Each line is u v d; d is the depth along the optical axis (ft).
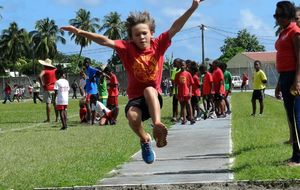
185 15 19.03
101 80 62.85
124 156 35.04
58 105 56.85
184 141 42.47
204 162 30.91
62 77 57.21
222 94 66.64
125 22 19.39
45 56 380.37
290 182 23.57
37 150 39.88
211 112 67.82
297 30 26.23
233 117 65.10
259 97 64.75
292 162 27.27
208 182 24.29
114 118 62.13
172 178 26.30
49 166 31.94
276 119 58.18
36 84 148.36
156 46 19.31
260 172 25.40
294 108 26.86
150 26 19.25
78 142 44.29
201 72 69.00
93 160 33.71
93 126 60.39
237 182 24.08
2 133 54.70
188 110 59.06
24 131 56.65
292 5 26.71
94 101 62.90
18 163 33.78
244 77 190.49
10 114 91.50
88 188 24.76
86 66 62.69
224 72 70.85
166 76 206.69
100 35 19.24
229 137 43.73
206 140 42.42
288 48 26.66
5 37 370.32
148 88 18.37
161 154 35.55
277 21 27.07
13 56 373.61
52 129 58.13
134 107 18.79
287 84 26.86
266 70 212.23
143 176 27.35
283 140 37.65
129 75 19.29
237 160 29.96
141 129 18.86
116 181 26.23
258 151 32.45
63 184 25.79
